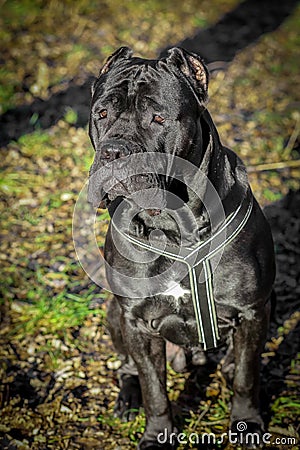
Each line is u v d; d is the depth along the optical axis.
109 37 9.02
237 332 3.83
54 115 7.42
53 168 6.62
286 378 4.53
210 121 3.62
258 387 4.00
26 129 7.23
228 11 9.67
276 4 9.85
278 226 5.82
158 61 3.43
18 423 4.35
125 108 3.36
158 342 3.89
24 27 9.27
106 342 4.93
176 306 3.68
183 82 3.42
